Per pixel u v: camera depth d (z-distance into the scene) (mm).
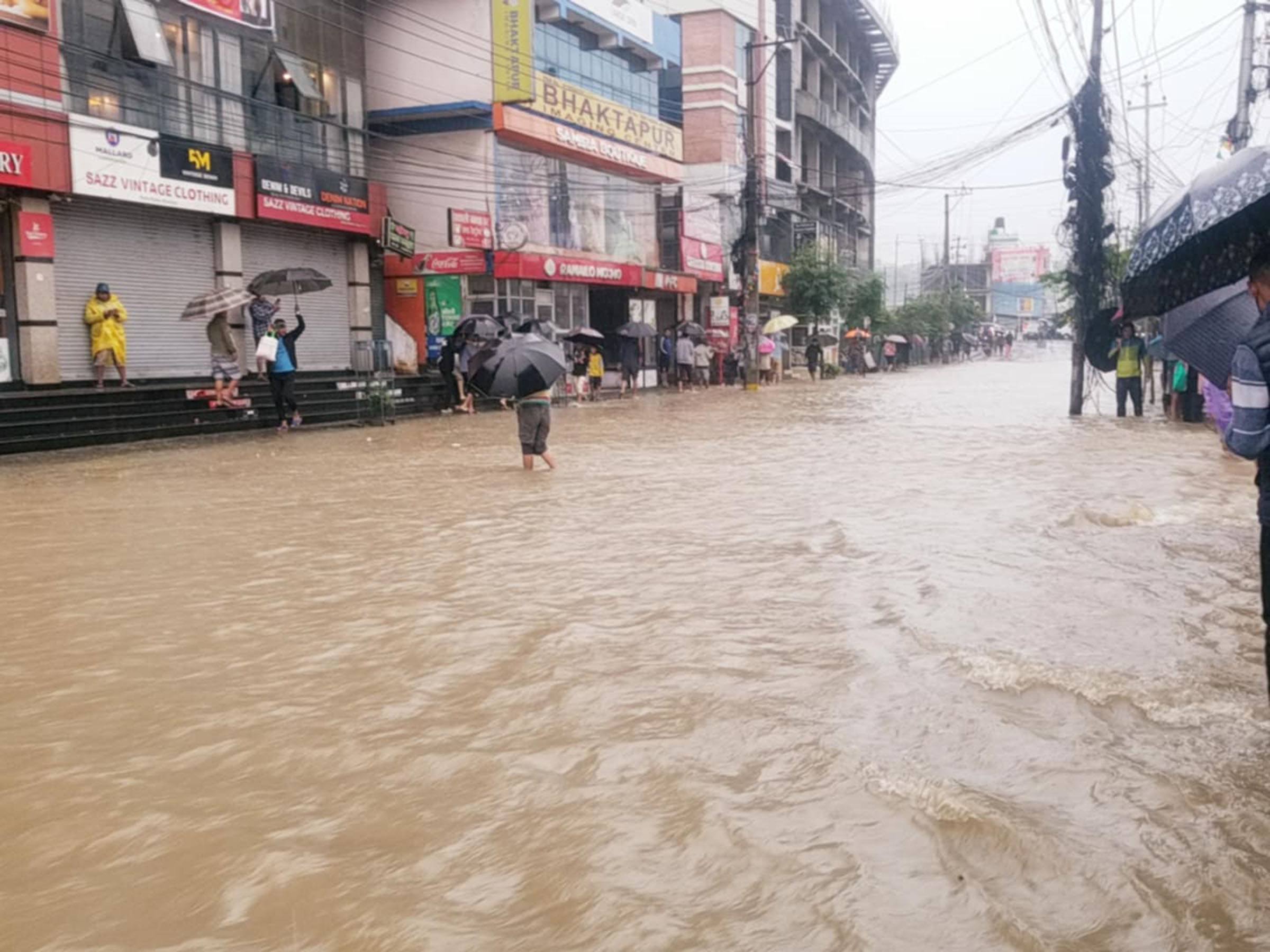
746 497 10359
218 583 6918
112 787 3777
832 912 2855
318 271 22562
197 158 19078
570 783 3740
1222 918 2820
